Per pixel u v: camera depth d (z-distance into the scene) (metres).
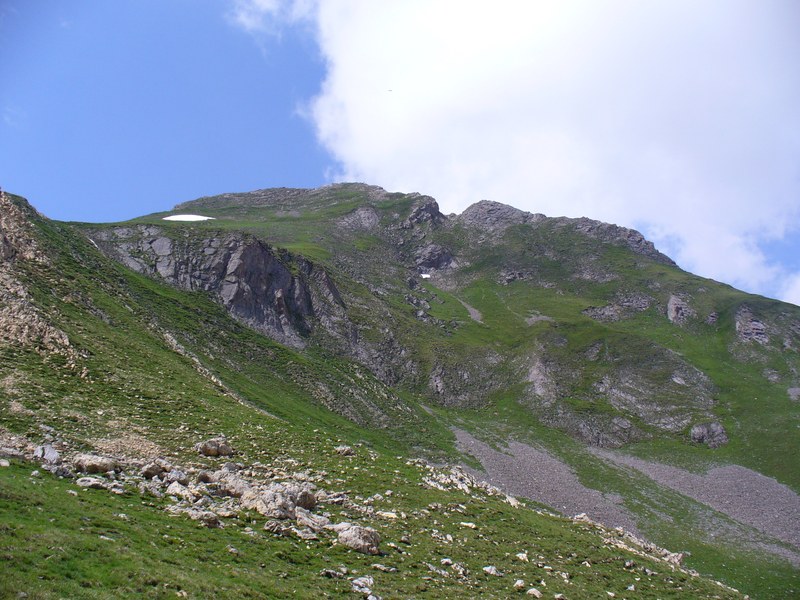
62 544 22.97
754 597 94.19
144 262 159.75
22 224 95.44
